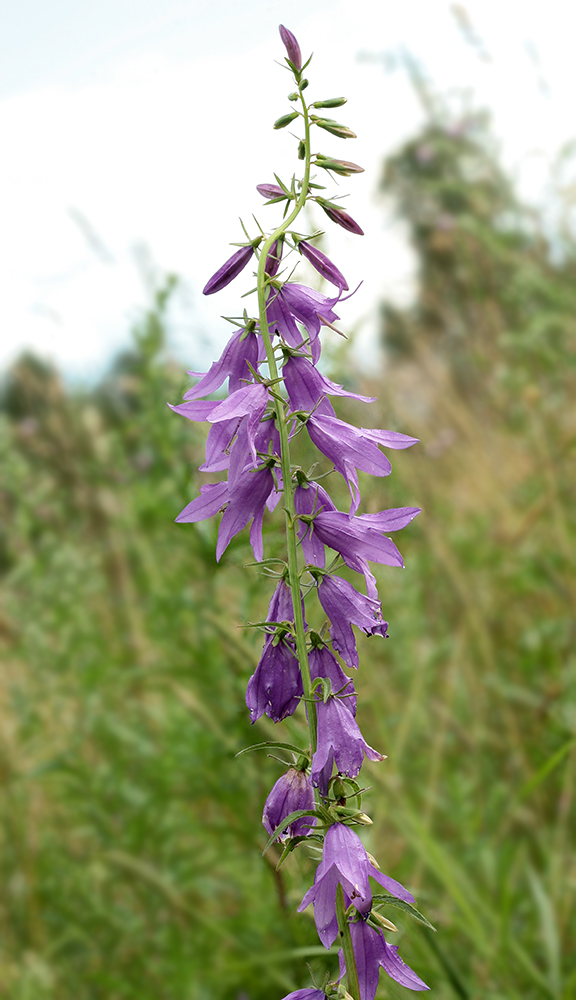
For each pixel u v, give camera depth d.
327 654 1.72
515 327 6.09
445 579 4.96
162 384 3.81
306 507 1.81
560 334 5.91
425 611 5.05
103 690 4.49
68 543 5.35
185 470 3.61
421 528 4.69
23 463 5.59
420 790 3.88
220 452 1.78
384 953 1.75
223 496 1.82
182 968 3.48
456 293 6.44
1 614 5.14
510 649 4.88
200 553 3.41
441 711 4.02
